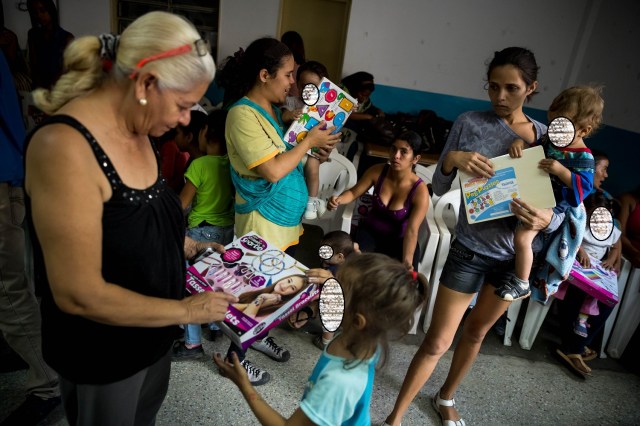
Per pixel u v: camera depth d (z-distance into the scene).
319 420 1.06
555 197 1.68
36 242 0.97
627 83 4.23
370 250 2.52
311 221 3.06
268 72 1.76
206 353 2.32
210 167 2.16
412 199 2.46
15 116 1.59
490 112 1.74
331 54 5.40
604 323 2.59
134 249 0.99
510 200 1.62
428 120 4.86
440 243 2.62
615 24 4.47
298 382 2.22
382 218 2.54
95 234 0.88
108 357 1.08
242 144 1.74
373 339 1.09
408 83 5.25
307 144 1.84
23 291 1.67
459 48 5.06
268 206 1.93
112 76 0.92
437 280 2.66
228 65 1.94
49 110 0.95
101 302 0.92
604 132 4.51
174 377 2.13
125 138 0.98
